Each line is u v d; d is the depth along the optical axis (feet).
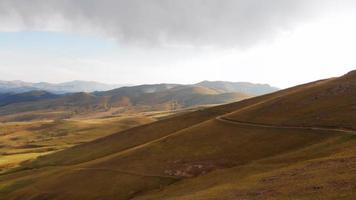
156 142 396.37
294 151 278.26
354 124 294.87
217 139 358.02
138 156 365.40
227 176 257.55
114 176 328.08
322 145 265.95
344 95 385.91
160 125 564.71
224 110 552.00
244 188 201.67
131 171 328.29
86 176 350.02
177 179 290.76
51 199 322.96
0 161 627.05
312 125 321.52
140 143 496.23
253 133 349.00
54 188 344.28
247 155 301.43
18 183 399.44
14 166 562.25
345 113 327.67
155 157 349.82
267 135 333.83
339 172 180.75
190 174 293.23
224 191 207.21
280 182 193.06
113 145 531.91
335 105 360.48
